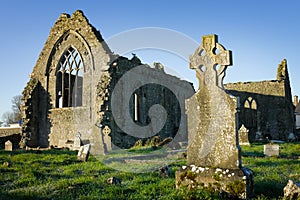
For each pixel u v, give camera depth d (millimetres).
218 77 7246
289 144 23453
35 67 25922
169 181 7801
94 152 17812
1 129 35781
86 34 23734
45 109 24953
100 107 20688
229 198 6281
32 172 9383
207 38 7520
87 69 23141
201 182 6758
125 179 8562
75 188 7285
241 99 35125
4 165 11000
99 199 6281
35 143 24547
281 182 7637
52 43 25344
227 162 6719
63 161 12453
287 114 33562
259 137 30891
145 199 6238
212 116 7133
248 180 6391
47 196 6703
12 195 6770
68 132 23375
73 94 24609
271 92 34250
